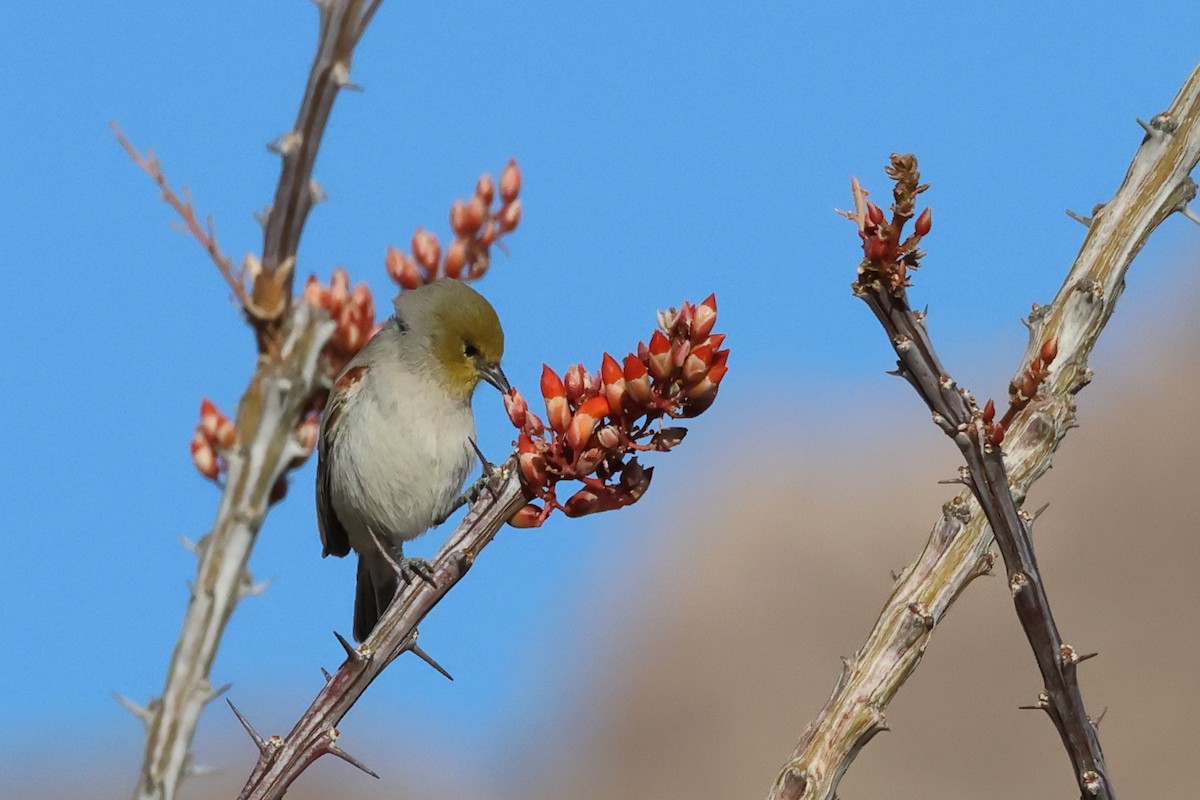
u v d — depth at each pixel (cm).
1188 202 967
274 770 809
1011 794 2481
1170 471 2809
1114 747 2516
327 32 552
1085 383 943
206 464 596
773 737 2630
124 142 534
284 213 557
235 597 556
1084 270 960
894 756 2538
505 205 1055
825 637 2773
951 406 770
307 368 563
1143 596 2680
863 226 768
